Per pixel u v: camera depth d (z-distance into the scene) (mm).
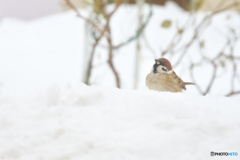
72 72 17922
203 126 4234
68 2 9438
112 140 4035
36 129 4371
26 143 4070
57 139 4160
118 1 9680
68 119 4555
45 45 22547
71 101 5039
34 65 19062
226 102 5371
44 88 5910
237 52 17016
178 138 4035
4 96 5402
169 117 4492
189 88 15367
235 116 4648
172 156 3797
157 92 5648
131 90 5543
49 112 4730
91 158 3809
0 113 4793
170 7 20500
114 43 16969
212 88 15188
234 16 19000
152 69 8211
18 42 23234
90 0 9844
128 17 17516
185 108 4715
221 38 18391
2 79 16734
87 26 11414
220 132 4203
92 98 5098
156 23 19547
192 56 17297
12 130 4359
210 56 16969
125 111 4723
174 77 8133
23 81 16078
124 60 17578
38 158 3846
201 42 11898
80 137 4117
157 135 4113
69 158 3832
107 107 4871
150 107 4758
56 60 19625
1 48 22516
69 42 22859
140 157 3791
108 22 9758
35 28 25844
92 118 4574
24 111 4863
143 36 11688
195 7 11070
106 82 15203
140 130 4242
